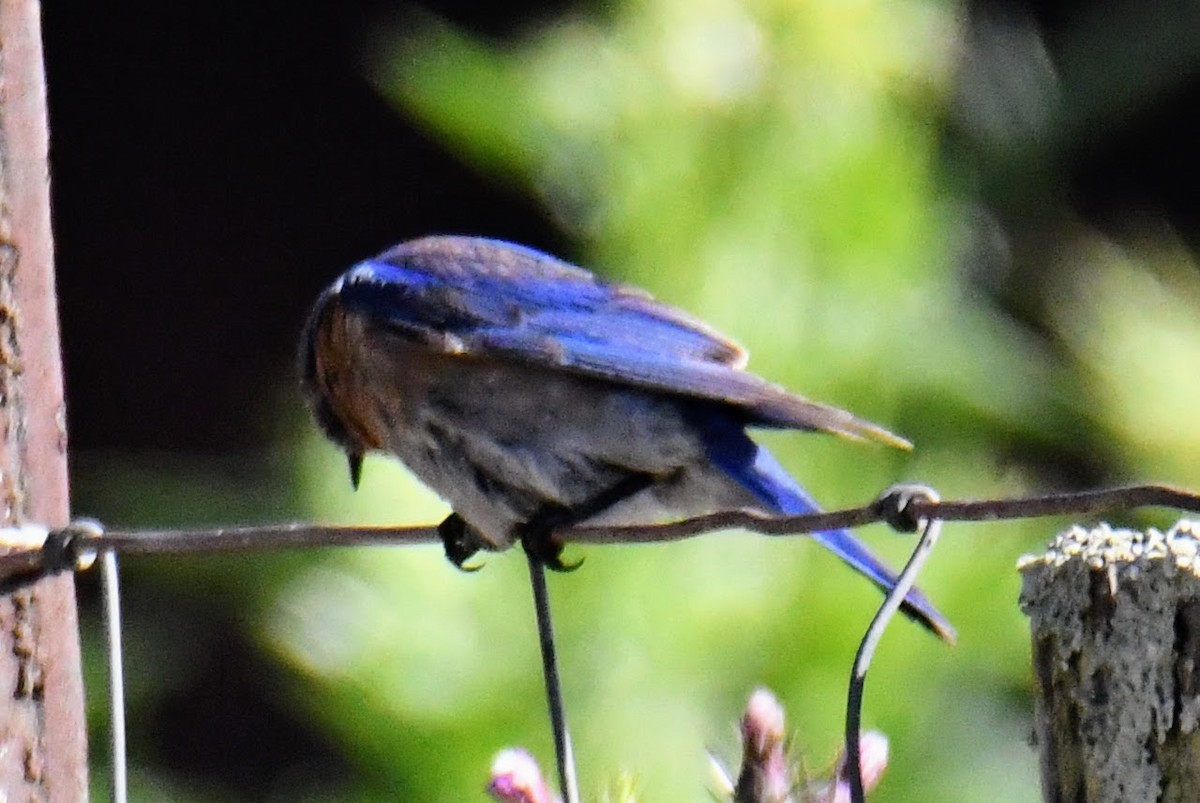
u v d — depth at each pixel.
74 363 19.55
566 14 17.00
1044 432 10.80
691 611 9.19
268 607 11.02
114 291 19.78
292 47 20.17
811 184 9.72
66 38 19.86
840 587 9.23
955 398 10.32
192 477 16.86
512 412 8.36
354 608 9.34
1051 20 17.02
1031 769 9.41
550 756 9.07
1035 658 5.55
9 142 6.92
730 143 9.73
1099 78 16.48
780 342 9.59
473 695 9.23
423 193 19.89
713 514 6.34
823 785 6.06
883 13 9.95
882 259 9.77
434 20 18.50
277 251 20.09
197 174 20.17
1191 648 5.27
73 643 7.07
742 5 9.80
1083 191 18.19
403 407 8.49
